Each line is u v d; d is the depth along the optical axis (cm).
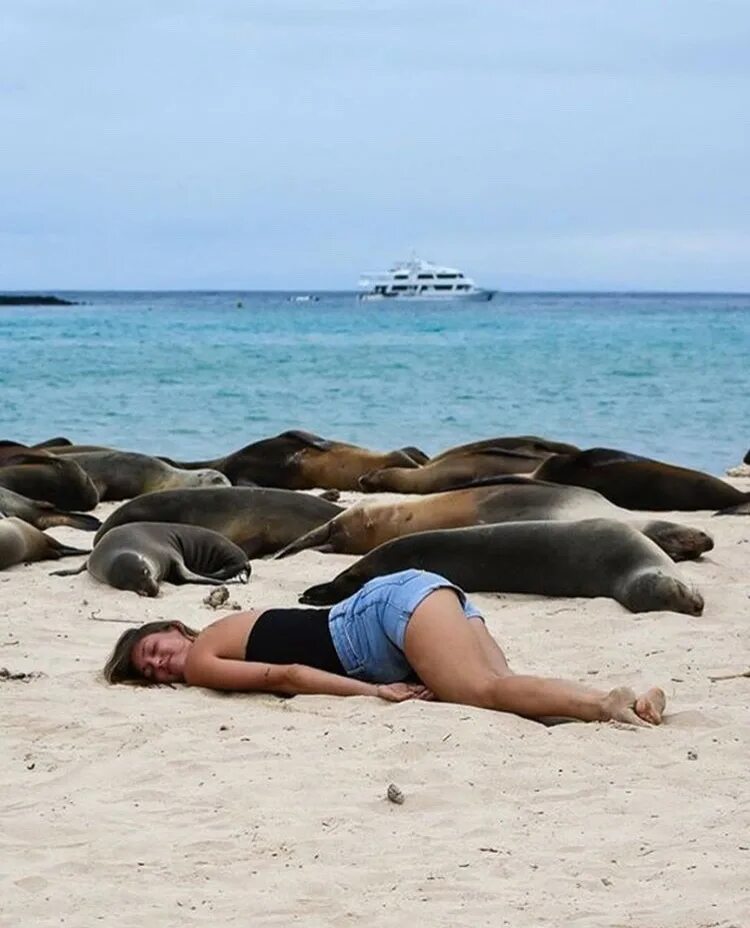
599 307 16300
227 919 465
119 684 773
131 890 488
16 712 714
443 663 709
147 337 6838
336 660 743
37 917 467
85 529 1434
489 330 7875
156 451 2511
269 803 575
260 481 1805
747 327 8219
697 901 474
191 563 1134
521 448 1783
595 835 537
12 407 3183
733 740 654
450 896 480
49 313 12950
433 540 1027
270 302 19850
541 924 457
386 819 557
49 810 571
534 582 1002
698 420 2925
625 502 1512
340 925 459
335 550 1229
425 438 2689
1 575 1135
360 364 4594
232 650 758
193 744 654
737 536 1295
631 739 656
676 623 916
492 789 589
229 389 3634
